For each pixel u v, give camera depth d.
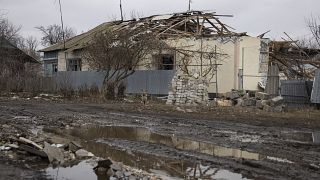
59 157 8.79
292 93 24.48
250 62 28.81
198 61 28.50
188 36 29.31
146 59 29.66
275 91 25.25
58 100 26.83
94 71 31.25
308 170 8.10
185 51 28.58
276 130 13.88
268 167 8.35
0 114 17.28
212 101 23.59
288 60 33.53
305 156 9.48
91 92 29.03
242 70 28.11
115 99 27.44
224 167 8.46
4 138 10.57
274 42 33.16
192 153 9.87
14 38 46.34
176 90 24.28
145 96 26.78
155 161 9.07
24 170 7.83
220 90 28.28
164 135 12.69
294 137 12.37
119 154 9.81
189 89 23.88
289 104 24.44
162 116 17.80
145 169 8.34
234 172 8.05
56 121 15.53
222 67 28.33
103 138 12.07
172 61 29.94
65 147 9.87
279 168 8.27
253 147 10.62
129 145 10.93
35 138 10.80
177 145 11.00
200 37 28.91
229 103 23.31
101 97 27.47
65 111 19.42
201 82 23.92
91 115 17.89
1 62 35.38
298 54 35.34
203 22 31.23
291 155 9.61
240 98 23.47
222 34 28.42
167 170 8.26
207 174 7.91
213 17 30.97
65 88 29.20
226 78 28.27
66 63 39.06
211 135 12.64
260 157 9.41
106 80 28.30
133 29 31.39
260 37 30.14
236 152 10.03
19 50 40.31
